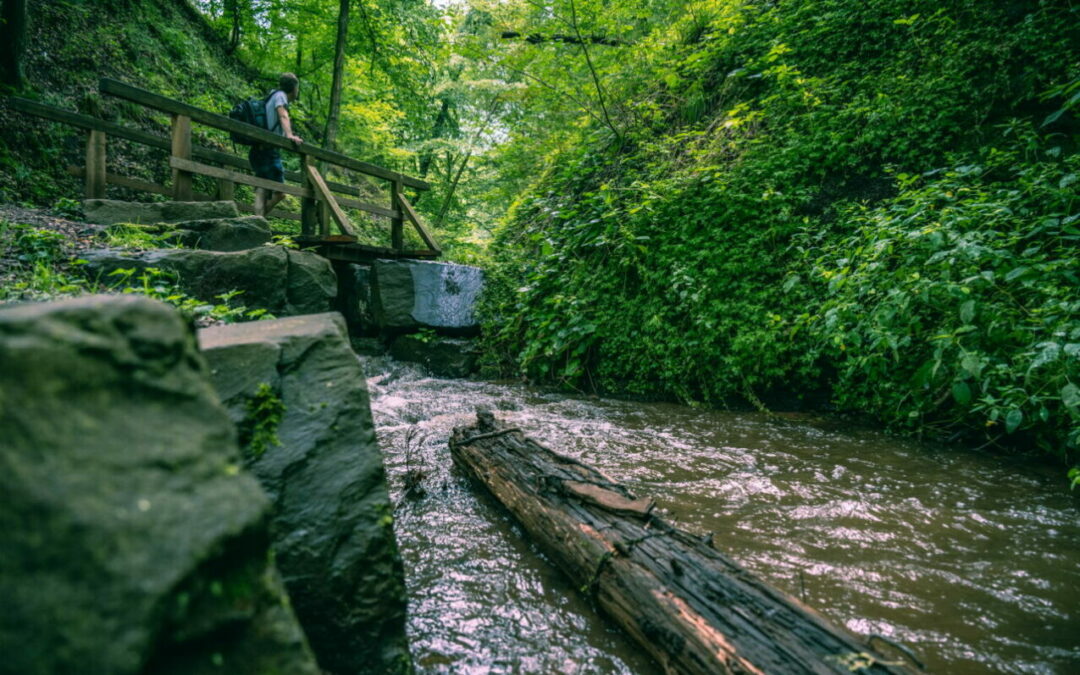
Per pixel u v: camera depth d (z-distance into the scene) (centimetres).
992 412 335
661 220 605
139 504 69
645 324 565
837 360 462
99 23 856
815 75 645
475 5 826
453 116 1736
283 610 79
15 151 635
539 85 892
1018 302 369
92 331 77
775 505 281
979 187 419
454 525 258
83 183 693
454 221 1608
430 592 201
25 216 442
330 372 165
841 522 261
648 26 931
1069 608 193
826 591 204
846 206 516
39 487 63
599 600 186
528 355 631
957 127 489
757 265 523
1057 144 445
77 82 761
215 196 661
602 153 816
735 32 777
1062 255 355
